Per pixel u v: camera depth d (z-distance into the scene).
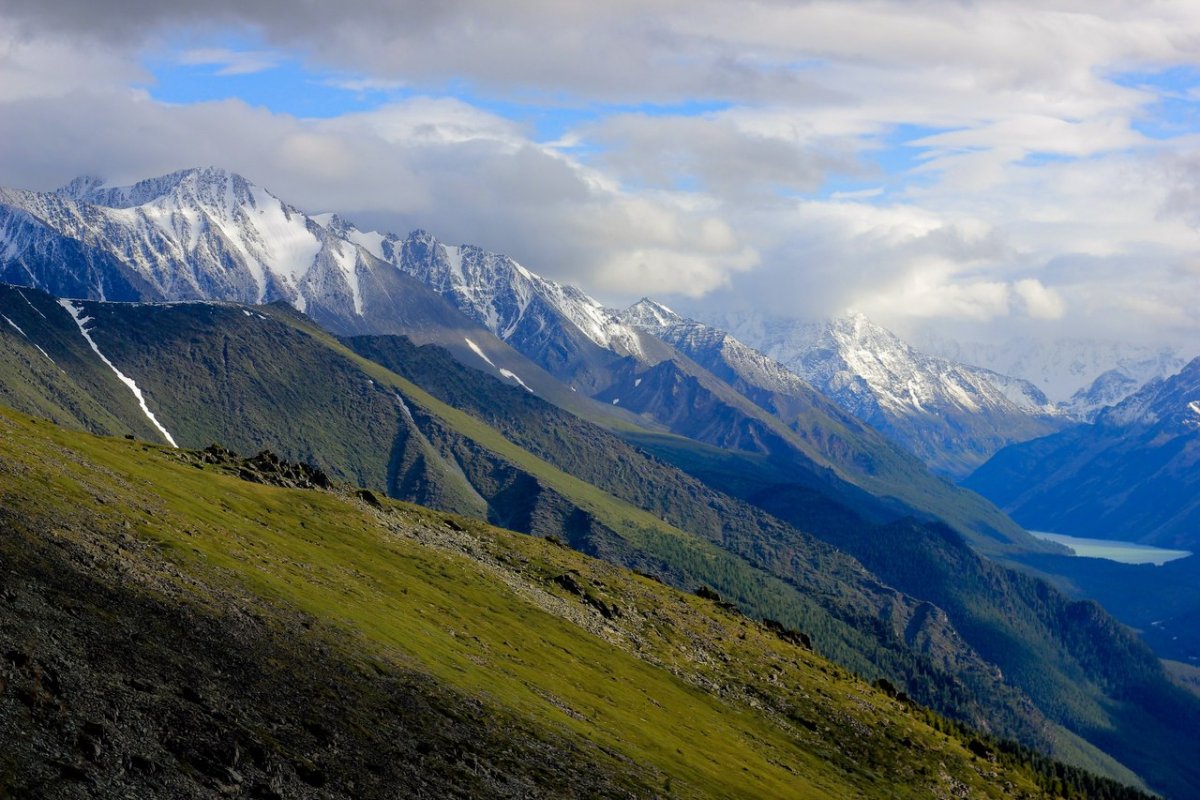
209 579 118.56
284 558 152.38
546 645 184.75
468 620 174.12
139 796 68.56
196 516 152.38
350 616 132.38
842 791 188.00
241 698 90.31
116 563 108.12
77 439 178.75
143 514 134.12
